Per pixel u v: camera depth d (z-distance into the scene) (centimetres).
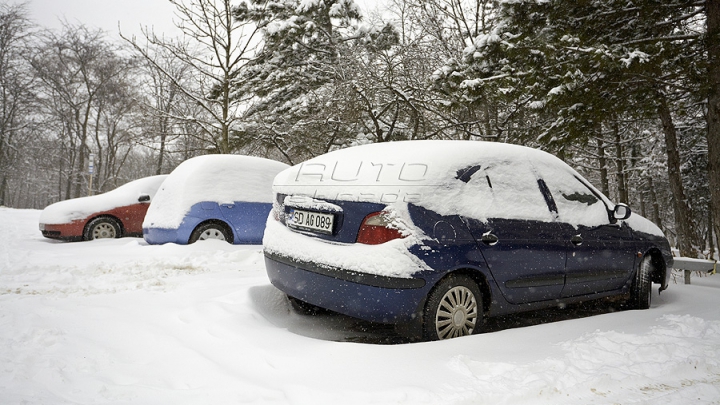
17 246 885
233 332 320
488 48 1073
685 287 611
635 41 916
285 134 1592
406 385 237
